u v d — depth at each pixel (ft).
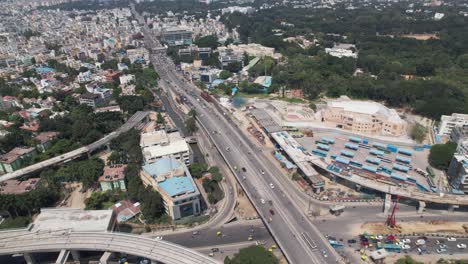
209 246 615.57
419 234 628.69
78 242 556.92
